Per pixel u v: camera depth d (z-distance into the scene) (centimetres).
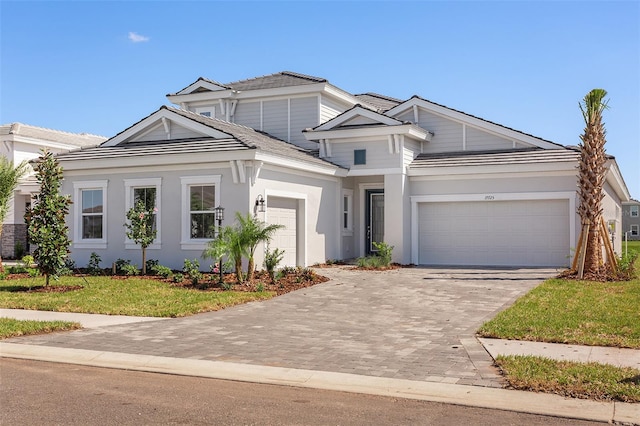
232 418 646
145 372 854
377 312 1293
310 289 1619
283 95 2583
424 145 2450
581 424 631
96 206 2088
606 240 1834
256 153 1811
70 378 820
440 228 2278
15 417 646
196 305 1338
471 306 1351
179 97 2750
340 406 691
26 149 3023
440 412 669
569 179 2081
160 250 1970
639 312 1200
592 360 857
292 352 937
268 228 1669
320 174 2220
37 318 1230
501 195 2172
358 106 2288
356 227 2514
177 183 1950
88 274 1916
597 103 1780
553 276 1848
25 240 2894
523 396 714
